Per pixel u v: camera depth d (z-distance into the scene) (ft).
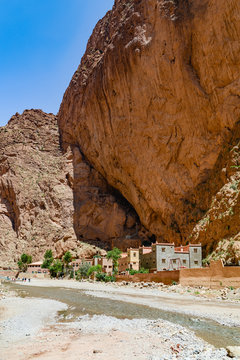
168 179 197.47
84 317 66.80
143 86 203.92
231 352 36.35
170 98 189.67
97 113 261.44
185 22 174.09
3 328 55.72
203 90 171.22
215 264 106.42
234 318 61.93
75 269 250.78
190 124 181.47
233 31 153.28
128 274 171.32
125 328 54.34
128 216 276.41
